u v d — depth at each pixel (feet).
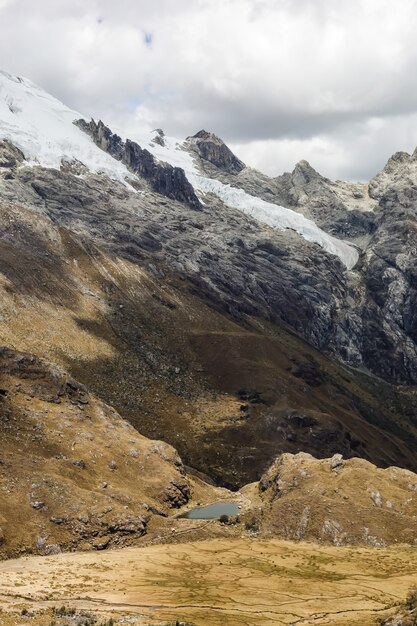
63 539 430.20
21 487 454.81
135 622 284.00
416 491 494.59
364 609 315.17
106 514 458.91
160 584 354.54
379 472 517.96
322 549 433.48
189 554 419.95
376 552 425.28
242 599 331.98
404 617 270.87
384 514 465.06
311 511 470.80
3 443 492.13
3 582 346.54
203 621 294.05
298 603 326.24
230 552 425.69
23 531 423.64
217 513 518.37
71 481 481.87
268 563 401.49
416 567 388.98
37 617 284.61
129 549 431.43
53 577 359.66
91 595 329.93
